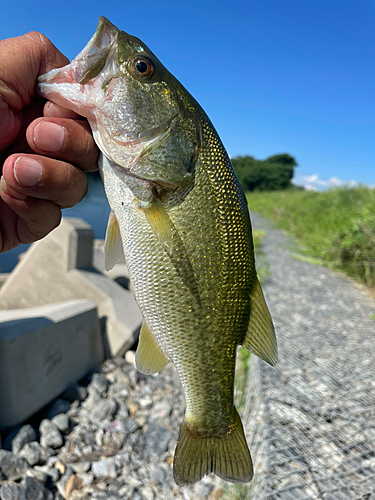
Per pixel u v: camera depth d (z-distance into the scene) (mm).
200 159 181
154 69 173
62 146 164
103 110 167
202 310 184
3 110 171
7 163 161
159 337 185
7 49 166
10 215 207
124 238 180
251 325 200
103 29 165
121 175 177
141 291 180
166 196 176
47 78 169
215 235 181
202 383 194
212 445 197
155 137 173
